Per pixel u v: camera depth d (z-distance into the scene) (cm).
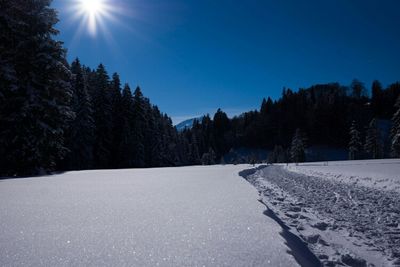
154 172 1338
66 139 2694
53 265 197
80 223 310
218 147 12088
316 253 297
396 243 351
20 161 1282
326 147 10388
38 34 1454
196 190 606
